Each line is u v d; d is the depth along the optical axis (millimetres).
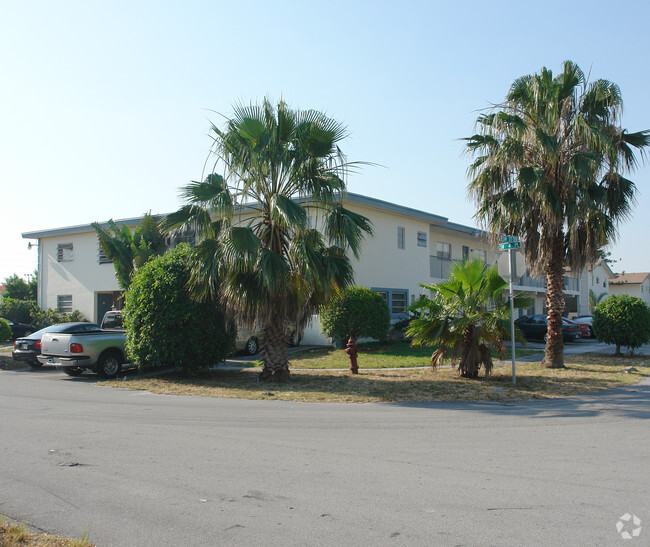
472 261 13422
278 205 11422
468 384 12500
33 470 5980
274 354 13125
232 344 14500
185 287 13484
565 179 14211
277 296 12297
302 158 12422
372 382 12938
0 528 4254
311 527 4418
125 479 5664
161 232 13125
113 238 24859
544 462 6270
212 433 7801
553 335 15961
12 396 11375
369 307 20469
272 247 12750
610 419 8820
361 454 6641
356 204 23078
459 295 13250
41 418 8914
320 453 6688
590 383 12797
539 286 36969
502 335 13250
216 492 5262
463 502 4953
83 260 29453
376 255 24312
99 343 14320
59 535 4273
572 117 14812
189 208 12977
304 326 13445
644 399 10797
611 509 4766
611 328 18906
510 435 7664
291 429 8078
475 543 4090
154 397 11219
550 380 13227
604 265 55844
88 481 5598
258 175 12406
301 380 13453
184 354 13539
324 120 12516
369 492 5238
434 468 6031
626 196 15203
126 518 4629
